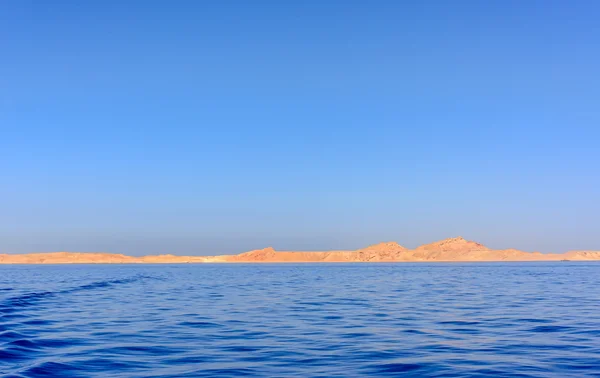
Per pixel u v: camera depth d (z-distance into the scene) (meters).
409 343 26.84
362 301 50.69
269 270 162.75
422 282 86.12
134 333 30.19
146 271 160.12
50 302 50.06
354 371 20.66
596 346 25.72
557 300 50.66
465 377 19.67
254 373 20.31
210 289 70.31
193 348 25.53
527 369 20.89
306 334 29.86
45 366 21.09
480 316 37.88
